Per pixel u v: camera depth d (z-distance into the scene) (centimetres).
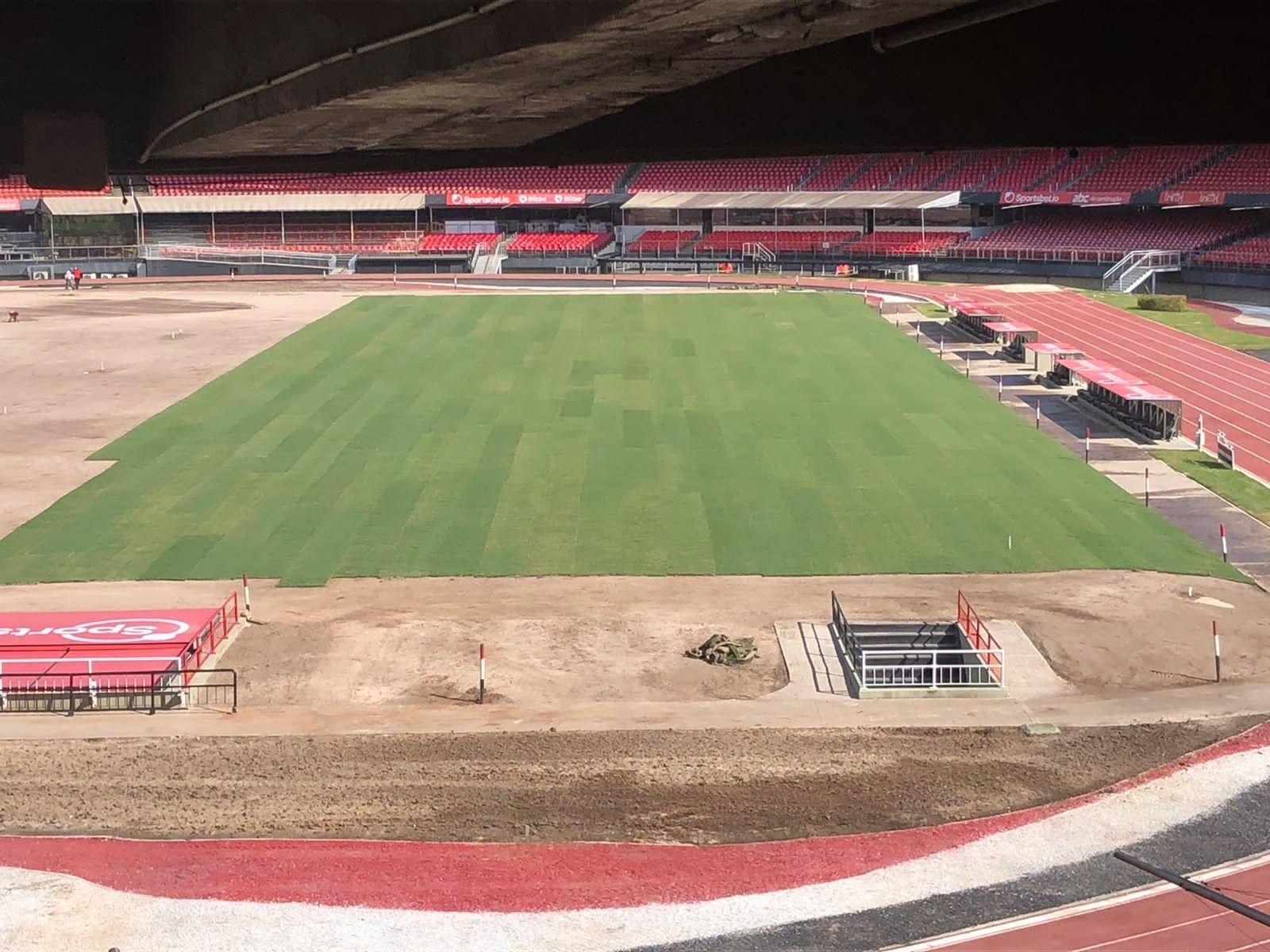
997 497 5119
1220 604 4062
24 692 3422
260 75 1267
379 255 14225
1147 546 4584
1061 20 1225
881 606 4047
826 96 1410
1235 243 11525
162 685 3459
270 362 7812
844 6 738
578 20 798
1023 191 12925
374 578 4400
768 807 2847
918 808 2831
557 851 2664
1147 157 12444
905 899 2480
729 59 902
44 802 2894
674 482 5328
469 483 5353
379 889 2525
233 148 1645
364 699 3488
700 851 2661
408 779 2994
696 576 4369
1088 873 2559
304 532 4838
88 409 6725
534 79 996
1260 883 2495
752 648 3744
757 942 2352
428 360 7738
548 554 4584
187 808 2859
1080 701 3394
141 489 5356
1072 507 5009
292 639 3875
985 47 1284
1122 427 6225
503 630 3931
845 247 13675
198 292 11831
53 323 9681
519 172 14738
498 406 6588
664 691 3506
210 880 2564
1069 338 8975
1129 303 10431
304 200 14088
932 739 3188
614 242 14475
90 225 14188
